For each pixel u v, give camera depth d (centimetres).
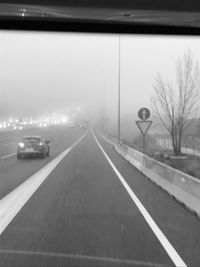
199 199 1110
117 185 1709
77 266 673
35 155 3172
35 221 1012
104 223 996
